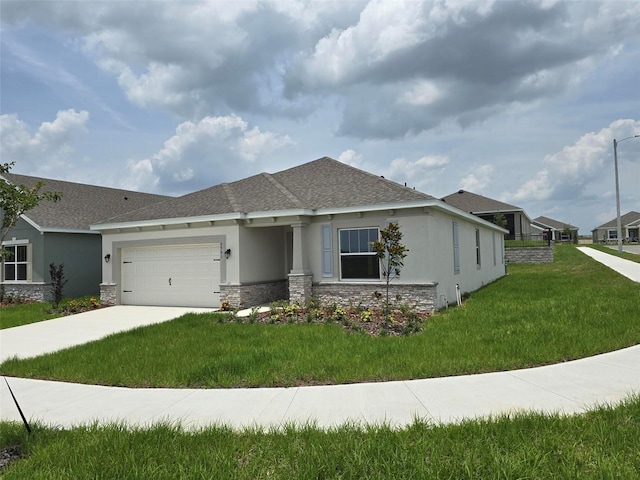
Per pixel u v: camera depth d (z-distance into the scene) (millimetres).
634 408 4762
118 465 3877
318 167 17844
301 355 7727
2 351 9734
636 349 7848
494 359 7145
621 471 3471
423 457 3824
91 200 24641
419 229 13062
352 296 13852
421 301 12875
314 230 14555
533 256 32688
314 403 5551
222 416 5238
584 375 6352
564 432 4250
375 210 13422
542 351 7555
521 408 5066
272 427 4734
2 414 5594
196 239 15570
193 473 3699
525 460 3670
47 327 12836
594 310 11195
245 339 9406
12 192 12977
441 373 6625
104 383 6918
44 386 6840
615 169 33031
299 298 13945
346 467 3699
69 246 21094
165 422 5012
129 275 17188
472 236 18828
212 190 17578
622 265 25000
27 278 20562
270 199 15375
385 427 4508
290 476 3664
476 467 3629
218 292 15445
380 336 9328
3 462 4230
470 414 4953
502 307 12656
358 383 6355
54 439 4586
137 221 16312
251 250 15391
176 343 9234
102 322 13305
